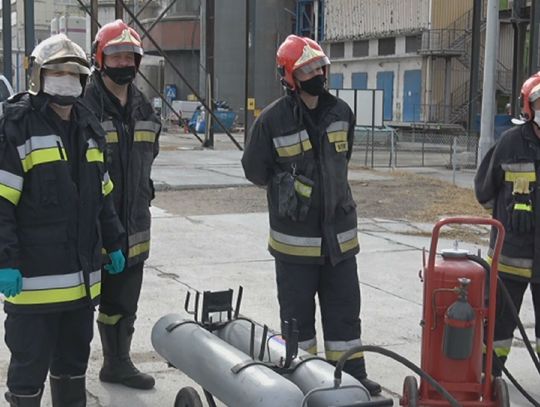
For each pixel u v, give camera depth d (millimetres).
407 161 23875
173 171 17750
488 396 4180
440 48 37531
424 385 4203
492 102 16766
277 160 4797
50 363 4320
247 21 24312
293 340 3883
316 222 4766
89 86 4758
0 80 15398
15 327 3990
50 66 3789
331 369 3838
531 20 21516
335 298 4867
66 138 3961
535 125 4988
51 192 3854
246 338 4230
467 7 37719
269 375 3660
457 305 4027
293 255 4785
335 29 43969
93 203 4023
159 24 48469
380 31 40406
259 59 48188
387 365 5641
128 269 4980
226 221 11250
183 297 7109
